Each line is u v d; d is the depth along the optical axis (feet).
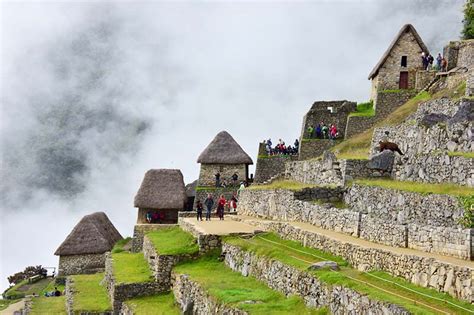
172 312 138.31
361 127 236.43
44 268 317.63
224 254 147.13
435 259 89.81
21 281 299.99
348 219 125.49
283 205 165.07
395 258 96.32
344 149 210.79
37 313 185.68
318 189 158.51
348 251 109.50
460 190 121.29
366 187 145.59
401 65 236.63
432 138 146.20
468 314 77.77
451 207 116.16
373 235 115.75
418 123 156.04
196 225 170.30
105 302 171.73
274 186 196.13
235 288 117.60
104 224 279.08
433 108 172.55
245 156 263.49
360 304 85.40
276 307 101.04
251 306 102.06
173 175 267.80
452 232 96.27
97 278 213.66
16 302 248.73
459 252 94.43
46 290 249.34
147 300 151.23
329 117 246.47
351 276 98.68
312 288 98.22
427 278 89.10
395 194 133.59
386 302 80.69
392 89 236.84
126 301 153.58
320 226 138.62
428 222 121.08
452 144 139.64
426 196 123.65
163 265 155.02
